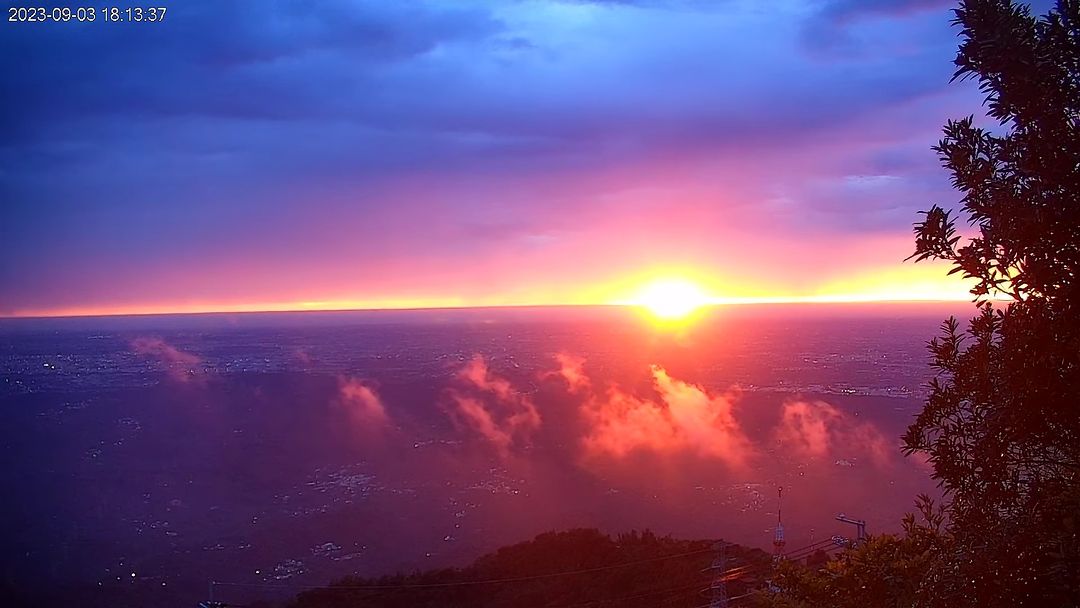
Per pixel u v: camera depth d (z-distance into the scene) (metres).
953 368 4.65
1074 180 4.02
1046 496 4.14
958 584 4.52
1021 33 4.16
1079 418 4.05
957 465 4.55
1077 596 3.94
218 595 26.97
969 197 4.39
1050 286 4.04
